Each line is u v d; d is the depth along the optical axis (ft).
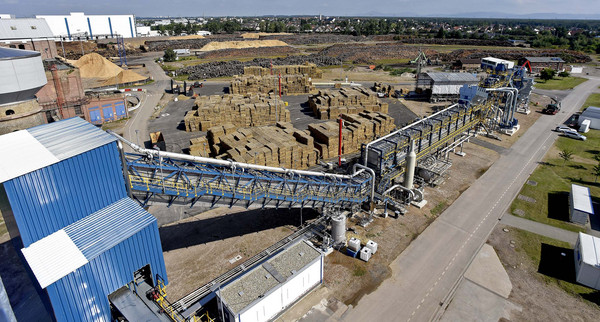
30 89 149.07
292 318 76.74
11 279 87.56
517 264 92.89
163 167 81.41
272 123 194.59
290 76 269.64
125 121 204.44
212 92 270.05
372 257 95.35
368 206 114.21
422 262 93.61
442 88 241.55
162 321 61.87
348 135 157.07
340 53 470.80
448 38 617.21
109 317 66.23
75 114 193.47
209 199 90.07
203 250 96.89
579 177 140.36
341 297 82.53
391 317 77.05
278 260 81.97
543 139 180.45
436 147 135.13
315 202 104.47
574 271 90.33
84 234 65.92
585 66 394.11
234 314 66.95
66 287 58.54
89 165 69.31
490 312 78.07
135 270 68.85
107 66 319.06
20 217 60.85
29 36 247.50
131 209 73.26
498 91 183.11
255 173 95.30
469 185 133.90
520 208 118.73
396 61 429.38
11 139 73.15
